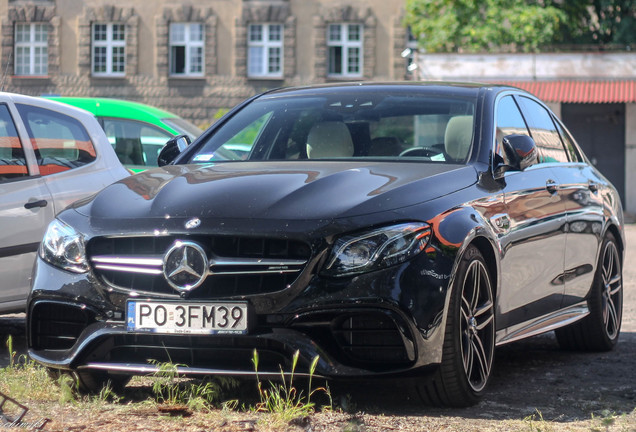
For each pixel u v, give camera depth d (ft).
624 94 95.50
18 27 123.03
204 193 15.57
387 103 19.20
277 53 122.42
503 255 16.96
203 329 14.61
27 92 122.21
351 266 14.40
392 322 14.49
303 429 13.89
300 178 15.94
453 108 18.83
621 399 17.28
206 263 14.62
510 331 17.85
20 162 21.94
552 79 99.55
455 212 15.57
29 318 16.07
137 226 15.14
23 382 16.66
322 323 14.42
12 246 21.27
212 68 121.90
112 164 24.11
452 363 15.14
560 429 14.48
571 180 21.36
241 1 121.49
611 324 23.21
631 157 98.63
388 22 120.98
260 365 14.73
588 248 21.70
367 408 15.46
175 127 35.73
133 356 15.31
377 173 16.31
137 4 121.80
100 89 122.42
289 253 14.55
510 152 18.10
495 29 105.50
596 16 111.04
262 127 19.43
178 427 13.93
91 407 15.34
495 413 15.62
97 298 15.25
